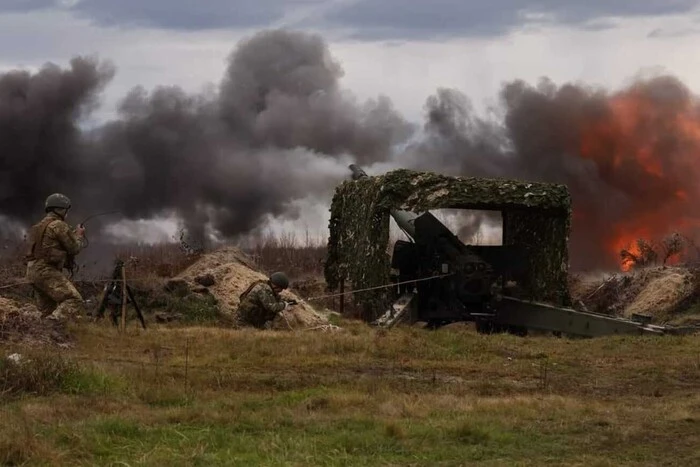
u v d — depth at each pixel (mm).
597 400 11781
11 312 15406
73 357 12930
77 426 9211
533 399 11320
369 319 22547
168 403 10859
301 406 10594
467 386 12609
